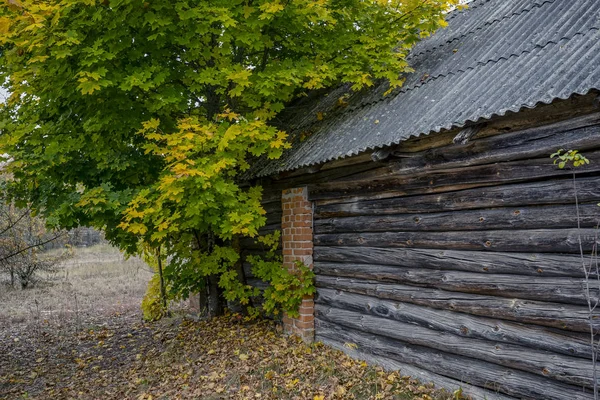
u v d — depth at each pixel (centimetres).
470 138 390
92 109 605
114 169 635
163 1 550
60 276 1653
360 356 539
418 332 468
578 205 341
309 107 708
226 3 571
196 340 688
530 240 368
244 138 555
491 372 402
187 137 507
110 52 552
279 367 531
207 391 486
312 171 551
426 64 571
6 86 623
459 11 689
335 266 572
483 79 443
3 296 1314
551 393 357
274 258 693
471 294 417
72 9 545
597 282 327
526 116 366
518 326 381
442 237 440
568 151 331
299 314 615
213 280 823
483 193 403
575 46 394
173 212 584
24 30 460
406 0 592
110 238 661
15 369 644
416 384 462
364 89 627
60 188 664
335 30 638
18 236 1406
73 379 584
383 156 459
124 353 688
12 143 585
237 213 561
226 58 607
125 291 1347
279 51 696
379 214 510
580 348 338
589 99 324
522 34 488
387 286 502
